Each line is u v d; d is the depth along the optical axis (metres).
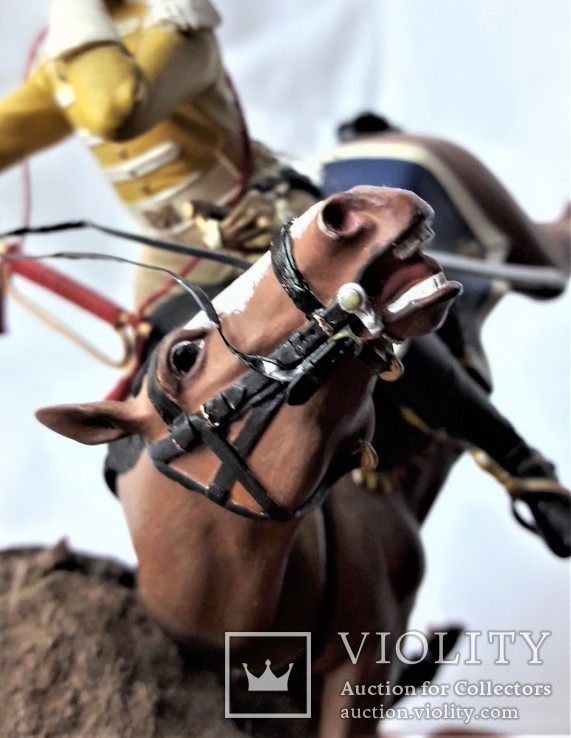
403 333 1.03
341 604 1.48
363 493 1.60
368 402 1.15
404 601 1.67
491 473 1.61
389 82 3.17
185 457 1.19
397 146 1.99
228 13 2.99
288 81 3.07
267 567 1.28
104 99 1.32
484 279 1.96
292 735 1.59
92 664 1.52
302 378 1.05
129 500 1.36
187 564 1.30
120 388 1.53
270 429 1.12
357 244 1.01
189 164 1.53
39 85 1.56
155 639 1.58
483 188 2.04
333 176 1.93
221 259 1.33
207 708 1.54
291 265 1.06
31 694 1.48
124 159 1.54
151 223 1.59
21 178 2.72
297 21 3.04
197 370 1.16
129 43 1.46
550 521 1.56
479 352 1.84
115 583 1.70
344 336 1.03
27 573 1.68
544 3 3.08
